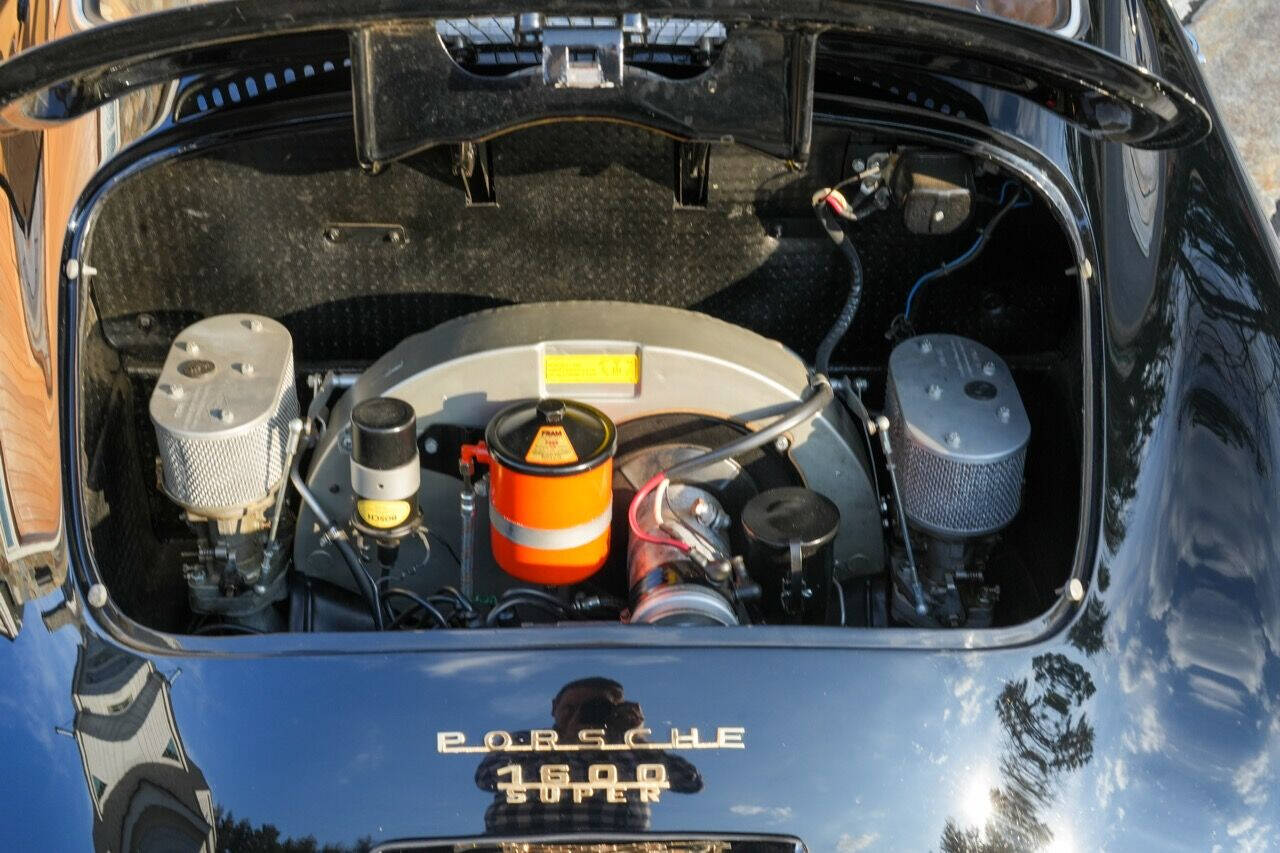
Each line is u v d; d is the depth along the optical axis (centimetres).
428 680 206
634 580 245
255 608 260
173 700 204
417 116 225
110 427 272
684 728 202
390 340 302
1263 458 233
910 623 264
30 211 245
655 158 281
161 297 288
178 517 291
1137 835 200
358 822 196
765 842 196
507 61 262
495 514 244
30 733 200
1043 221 282
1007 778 201
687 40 262
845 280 298
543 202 287
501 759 200
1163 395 239
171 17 208
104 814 196
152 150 262
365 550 260
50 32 274
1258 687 212
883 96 279
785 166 282
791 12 212
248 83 271
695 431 258
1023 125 268
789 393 256
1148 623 216
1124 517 226
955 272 294
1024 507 279
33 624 210
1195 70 307
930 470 252
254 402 247
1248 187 280
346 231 287
